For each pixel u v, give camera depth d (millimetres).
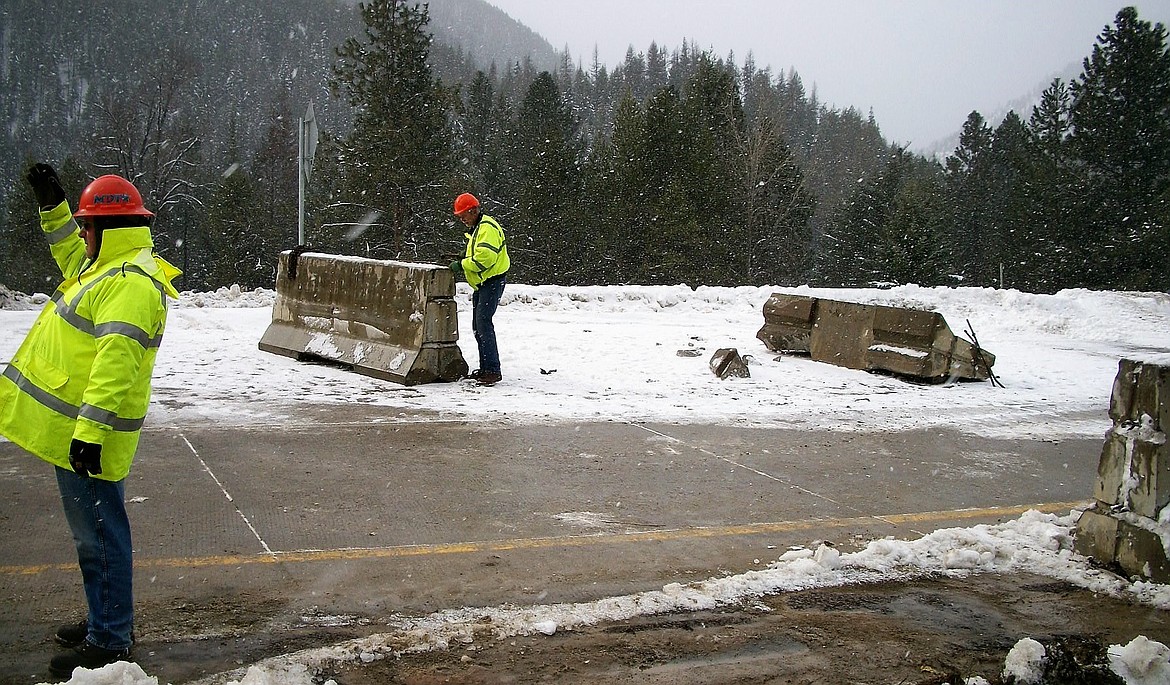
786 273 46656
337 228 30859
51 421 3410
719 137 43344
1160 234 32469
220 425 7395
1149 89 33531
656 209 35719
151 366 3611
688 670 3746
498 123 53906
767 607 4438
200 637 3844
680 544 5332
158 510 5355
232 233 39344
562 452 7211
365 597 4352
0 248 41188
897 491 6699
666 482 6570
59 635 3705
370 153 29297
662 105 36531
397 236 30250
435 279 9438
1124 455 5133
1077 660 3885
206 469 6195
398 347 9547
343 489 5965
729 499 6262
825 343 12305
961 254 51719
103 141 42219
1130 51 33719
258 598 4273
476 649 3855
